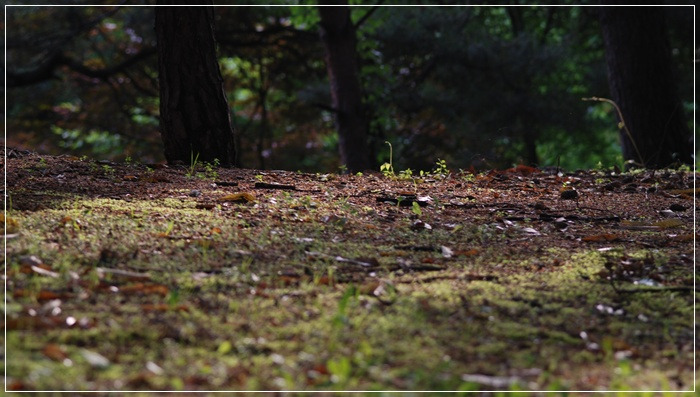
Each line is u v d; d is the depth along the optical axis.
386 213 6.94
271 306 4.47
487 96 21.77
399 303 4.63
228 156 9.52
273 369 3.74
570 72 26.09
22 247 5.07
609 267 5.42
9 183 7.06
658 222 6.91
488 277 5.23
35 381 3.43
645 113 13.75
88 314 4.15
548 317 4.59
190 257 5.23
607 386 3.77
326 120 27.25
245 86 27.25
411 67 24.23
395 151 23.64
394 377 3.72
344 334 4.15
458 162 21.44
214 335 4.04
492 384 3.71
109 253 5.07
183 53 9.32
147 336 3.95
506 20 28.94
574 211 7.45
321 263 5.34
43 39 23.66
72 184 7.21
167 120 9.41
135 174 7.95
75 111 27.47
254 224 6.20
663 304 4.89
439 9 22.75
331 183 8.15
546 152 29.55
